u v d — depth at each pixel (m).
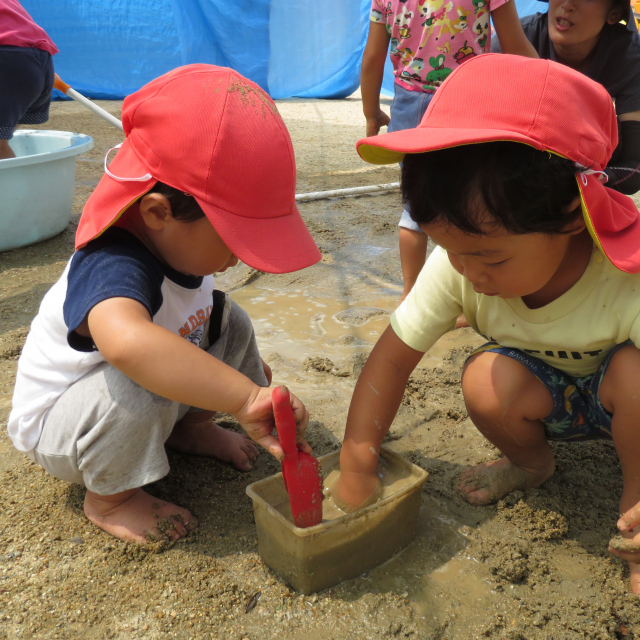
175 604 1.33
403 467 1.54
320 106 8.99
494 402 1.51
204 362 1.27
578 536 1.52
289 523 1.28
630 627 1.29
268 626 1.28
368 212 4.13
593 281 1.37
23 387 1.51
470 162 1.11
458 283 1.49
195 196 1.26
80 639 1.26
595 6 2.27
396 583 1.39
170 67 8.51
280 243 1.30
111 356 1.25
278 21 8.95
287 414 1.26
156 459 1.45
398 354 1.52
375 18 2.80
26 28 3.21
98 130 6.70
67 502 1.62
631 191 2.42
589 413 1.55
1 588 1.37
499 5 2.49
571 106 1.14
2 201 3.21
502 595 1.36
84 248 1.38
